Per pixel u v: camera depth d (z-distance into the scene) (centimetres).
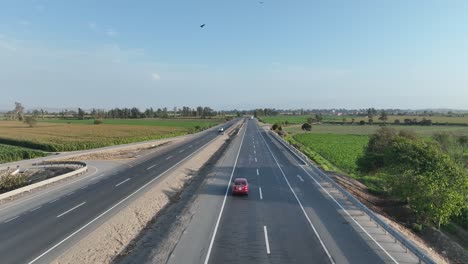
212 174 4281
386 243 2011
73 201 3009
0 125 14525
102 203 2925
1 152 5728
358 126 17288
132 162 5366
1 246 2000
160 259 1795
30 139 8269
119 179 3978
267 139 9331
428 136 9962
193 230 2234
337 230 2234
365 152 4812
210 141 8781
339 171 5028
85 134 10381
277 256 1830
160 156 6031
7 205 2909
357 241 2041
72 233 2203
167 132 11594
